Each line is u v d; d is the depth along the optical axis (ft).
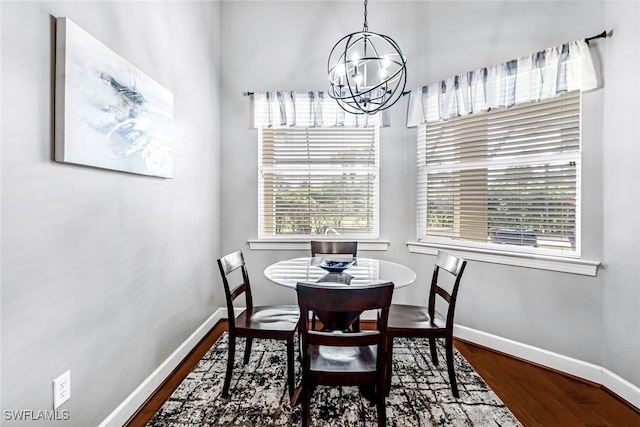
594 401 5.82
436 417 5.29
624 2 5.82
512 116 7.53
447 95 8.34
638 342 5.65
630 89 5.76
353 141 9.77
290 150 9.86
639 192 5.63
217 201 9.50
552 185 7.03
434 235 9.11
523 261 7.26
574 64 6.47
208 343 8.11
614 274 6.05
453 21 8.45
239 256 6.67
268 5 9.68
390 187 9.62
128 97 5.01
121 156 4.85
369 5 9.47
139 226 5.55
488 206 8.00
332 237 9.79
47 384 3.69
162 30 6.37
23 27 3.36
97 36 4.50
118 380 4.98
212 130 9.10
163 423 5.13
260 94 9.55
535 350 7.11
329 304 4.16
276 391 5.96
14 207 3.29
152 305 5.97
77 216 4.12
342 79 6.68
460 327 8.34
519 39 7.37
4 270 3.21
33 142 3.48
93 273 4.43
